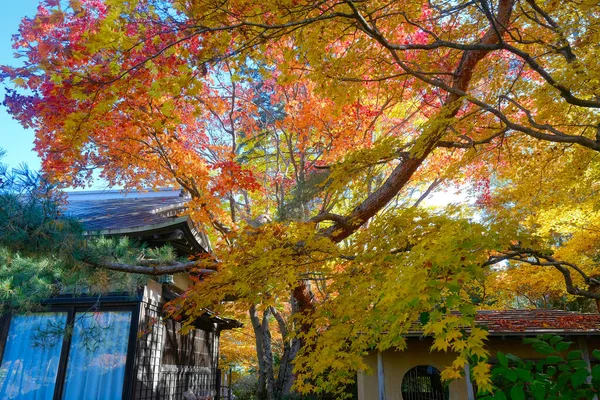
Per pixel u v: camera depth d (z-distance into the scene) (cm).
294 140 1352
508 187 903
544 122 631
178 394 962
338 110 660
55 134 712
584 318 922
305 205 924
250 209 1467
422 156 548
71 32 542
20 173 380
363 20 438
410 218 436
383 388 873
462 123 553
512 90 629
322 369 414
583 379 320
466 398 877
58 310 773
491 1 563
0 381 730
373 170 540
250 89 1384
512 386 328
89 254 427
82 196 1433
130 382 729
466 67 636
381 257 428
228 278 488
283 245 462
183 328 566
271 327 1653
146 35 393
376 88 852
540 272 1209
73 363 746
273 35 430
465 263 307
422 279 291
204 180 923
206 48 421
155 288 849
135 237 813
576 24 487
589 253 1159
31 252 388
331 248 454
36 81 489
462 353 261
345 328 420
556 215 903
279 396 1107
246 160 1437
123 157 915
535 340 363
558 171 699
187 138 1117
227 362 1717
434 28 673
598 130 515
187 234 870
